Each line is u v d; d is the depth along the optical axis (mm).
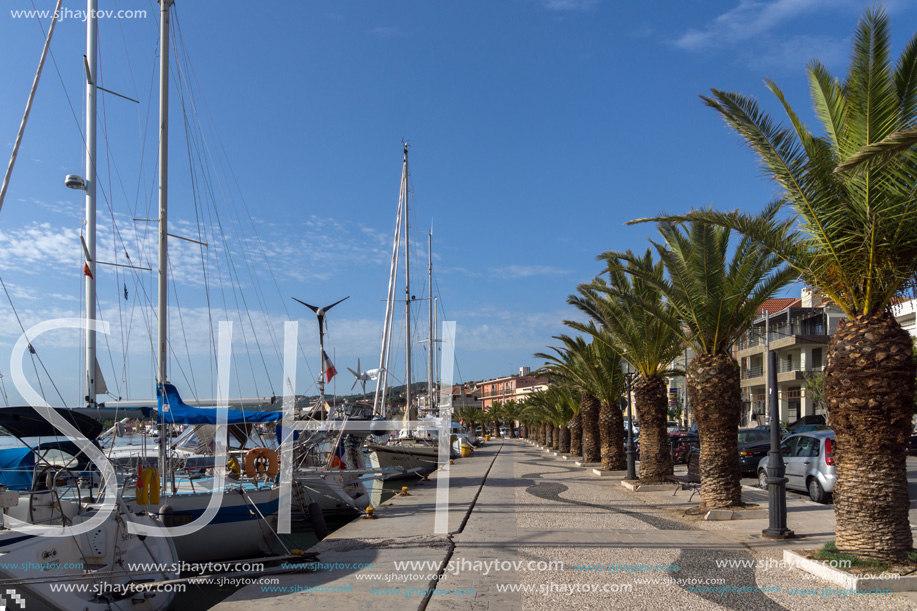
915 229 8062
